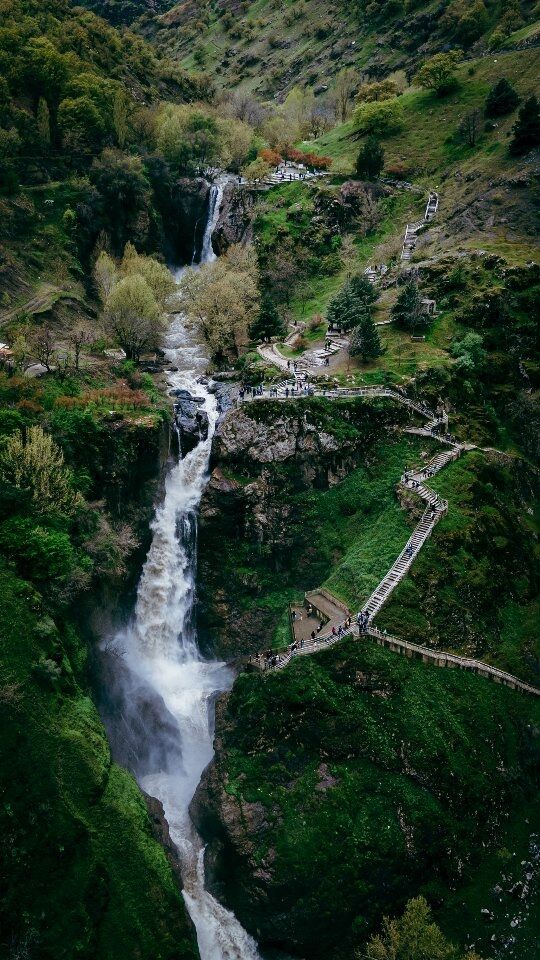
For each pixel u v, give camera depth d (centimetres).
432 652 7462
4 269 11650
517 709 7588
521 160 13350
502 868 6656
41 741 6062
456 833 6631
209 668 8750
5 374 8581
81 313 11944
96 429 8350
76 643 6975
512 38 17612
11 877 5550
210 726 7975
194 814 7094
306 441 9038
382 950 5938
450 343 10444
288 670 7244
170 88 19875
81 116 14312
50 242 12681
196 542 9094
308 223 13912
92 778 6172
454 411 9669
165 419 9212
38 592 6719
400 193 14338
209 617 8900
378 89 17262
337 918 6291
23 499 7062
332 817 6512
